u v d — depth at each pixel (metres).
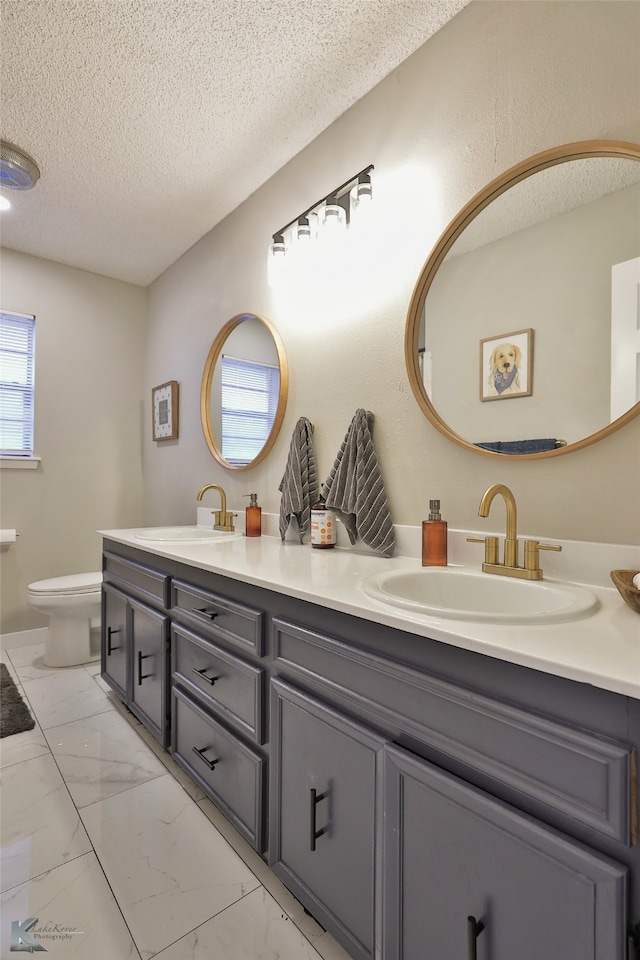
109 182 2.19
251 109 1.76
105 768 1.67
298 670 1.09
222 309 2.52
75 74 1.60
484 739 0.72
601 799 0.59
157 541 1.92
